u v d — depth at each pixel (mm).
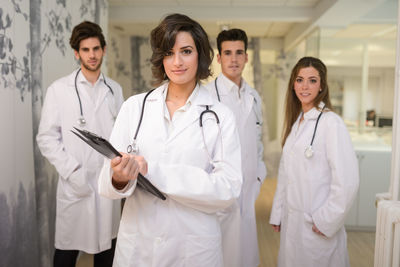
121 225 1182
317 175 1676
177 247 1117
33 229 2201
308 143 1703
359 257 2922
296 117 1913
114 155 912
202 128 1145
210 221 1159
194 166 1107
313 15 4410
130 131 1170
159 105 1157
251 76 6602
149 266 1122
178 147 1122
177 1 4328
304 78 1737
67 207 2023
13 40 1933
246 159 2117
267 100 7523
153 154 1122
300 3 4312
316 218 1624
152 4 4453
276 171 6727
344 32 4980
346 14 3943
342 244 1708
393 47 4391
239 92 2168
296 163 1752
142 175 996
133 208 1154
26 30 2082
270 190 5488
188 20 1066
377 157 3547
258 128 2350
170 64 1080
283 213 1889
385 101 4457
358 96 4461
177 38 1053
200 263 1120
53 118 2010
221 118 1173
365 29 4793
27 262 2121
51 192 2486
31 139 2178
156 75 1147
